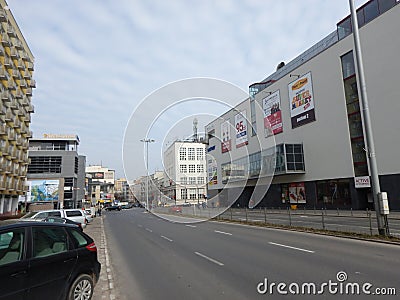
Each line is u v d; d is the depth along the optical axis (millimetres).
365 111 11336
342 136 29031
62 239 4809
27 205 57719
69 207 64000
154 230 17156
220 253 9078
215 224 19219
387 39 24859
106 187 101562
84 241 5227
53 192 59688
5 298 3645
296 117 34812
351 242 10266
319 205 31547
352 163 27906
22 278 3893
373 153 11133
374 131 25719
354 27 11727
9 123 43469
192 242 11641
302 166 33844
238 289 5523
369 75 26281
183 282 6152
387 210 10641
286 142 35406
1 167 40781
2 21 38438
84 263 4957
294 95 35188
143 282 6340
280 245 10148
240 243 10891
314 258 7883
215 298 5086
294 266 7094
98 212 41062
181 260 8344
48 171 65125
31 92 50750
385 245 9469
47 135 69438
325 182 30984
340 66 29500
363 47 26859
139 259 8875
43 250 4379
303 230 13695
